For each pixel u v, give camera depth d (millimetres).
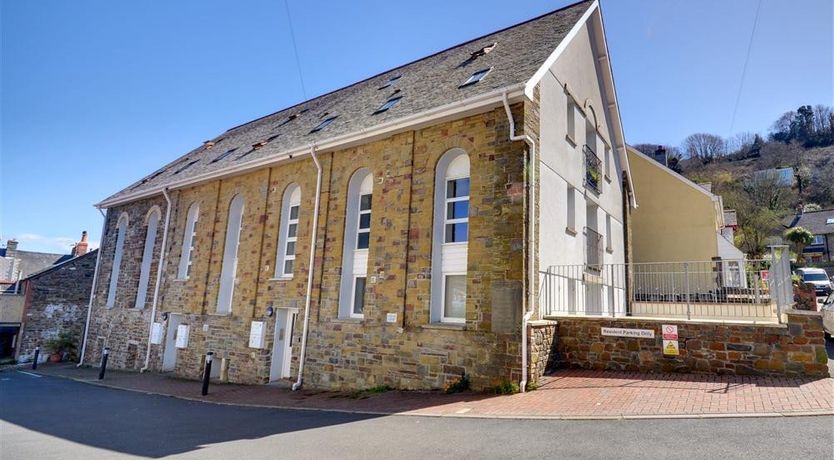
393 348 10859
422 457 5395
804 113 79312
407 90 14055
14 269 37438
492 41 14773
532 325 9062
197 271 17000
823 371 7902
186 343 16484
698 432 5637
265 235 15109
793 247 48469
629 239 18219
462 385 9555
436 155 11141
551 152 11312
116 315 20500
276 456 5789
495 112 10320
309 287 13047
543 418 6793
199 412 9672
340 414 8516
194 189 18328
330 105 18562
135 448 6621
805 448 4938
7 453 6504
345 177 13102
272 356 13930
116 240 22406
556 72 12195
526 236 9562
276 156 14664
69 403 11438
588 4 13766
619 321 9680
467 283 9969
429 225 10898
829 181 66812
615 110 17109
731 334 8664
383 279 11461
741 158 78938
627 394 7711
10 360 24203
